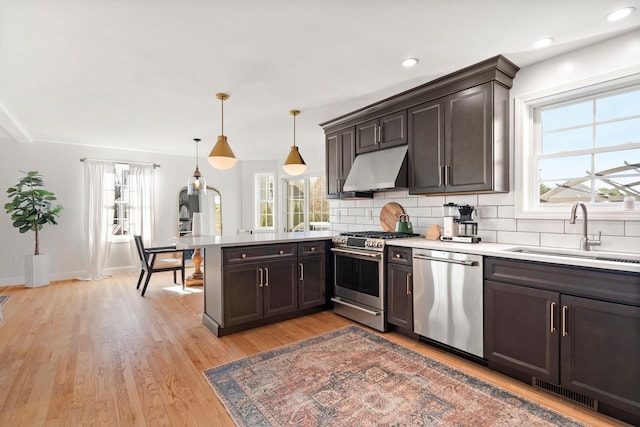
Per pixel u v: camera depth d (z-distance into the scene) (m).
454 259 2.49
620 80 2.24
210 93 3.20
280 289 3.32
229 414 1.86
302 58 2.49
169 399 2.00
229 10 1.86
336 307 3.61
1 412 1.87
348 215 4.57
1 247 4.99
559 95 2.52
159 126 4.41
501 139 2.69
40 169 5.22
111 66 2.57
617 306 1.73
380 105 3.48
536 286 2.04
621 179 2.35
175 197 6.46
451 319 2.52
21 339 2.91
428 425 1.76
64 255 5.41
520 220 2.74
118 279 5.44
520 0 1.79
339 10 1.88
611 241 2.29
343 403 1.96
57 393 2.06
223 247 2.97
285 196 7.11
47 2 1.75
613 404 1.75
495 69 2.57
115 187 5.83
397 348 2.71
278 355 2.59
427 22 2.01
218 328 2.97
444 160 2.92
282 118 4.11
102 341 2.87
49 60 2.45
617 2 1.80
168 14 1.89
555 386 2.02
